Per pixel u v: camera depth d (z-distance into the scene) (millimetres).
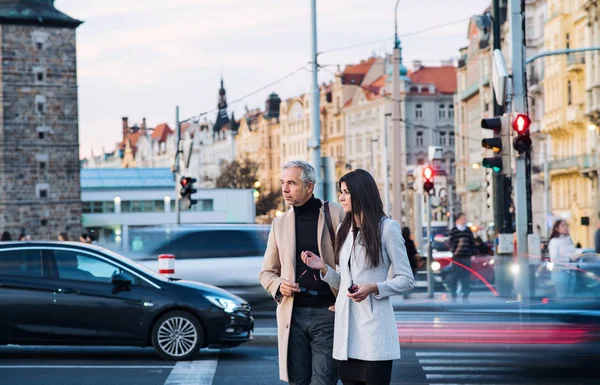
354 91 152000
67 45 98812
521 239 21484
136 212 104812
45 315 15836
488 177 25781
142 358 16203
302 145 167875
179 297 15953
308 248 8562
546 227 72562
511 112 22078
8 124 96500
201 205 104938
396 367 14688
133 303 15914
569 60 72750
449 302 21719
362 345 7703
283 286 8422
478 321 18625
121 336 15891
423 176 26438
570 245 22531
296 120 170250
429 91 134000
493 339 17578
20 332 15820
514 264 19047
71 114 99000
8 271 15977
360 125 145250
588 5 68188
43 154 97938
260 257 23438
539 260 17156
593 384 12750
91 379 13805
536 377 13383
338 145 153750
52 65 98188
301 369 8555
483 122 21203
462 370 14281
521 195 21344
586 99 68375
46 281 15953
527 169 22203
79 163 99438
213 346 16141
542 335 14820
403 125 133125
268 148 183125
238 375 14203
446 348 17016
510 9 22031
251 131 192750
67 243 16250
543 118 80500
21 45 97062
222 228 23438
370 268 7766
